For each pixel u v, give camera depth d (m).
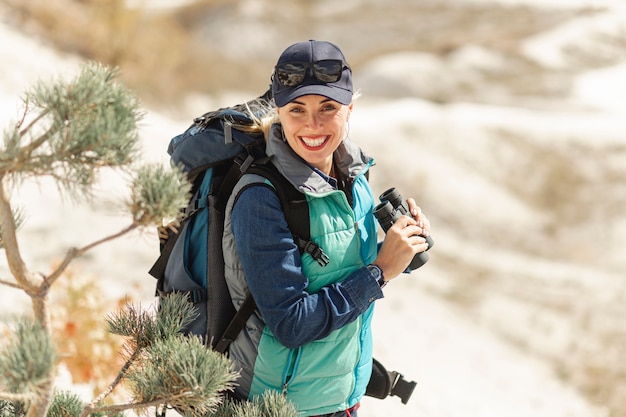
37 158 2.02
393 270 2.98
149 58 23.45
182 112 21.98
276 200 2.83
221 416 2.65
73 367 4.71
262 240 2.77
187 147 3.03
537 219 19.56
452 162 21.19
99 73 2.09
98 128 1.96
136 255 8.48
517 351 11.74
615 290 15.01
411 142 21.55
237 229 2.82
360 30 43.03
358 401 3.20
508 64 37.44
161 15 32.06
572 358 11.80
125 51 21.27
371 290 2.87
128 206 2.07
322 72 2.79
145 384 2.34
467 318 12.48
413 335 10.23
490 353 11.05
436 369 9.10
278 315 2.78
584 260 17.69
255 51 37.94
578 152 22.84
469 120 23.72
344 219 2.95
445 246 17.19
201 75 26.59
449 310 12.55
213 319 2.98
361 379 3.17
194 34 36.62
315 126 2.81
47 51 17.78
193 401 2.29
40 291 2.09
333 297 2.84
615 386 10.93
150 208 2.04
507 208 19.73
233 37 37.66
